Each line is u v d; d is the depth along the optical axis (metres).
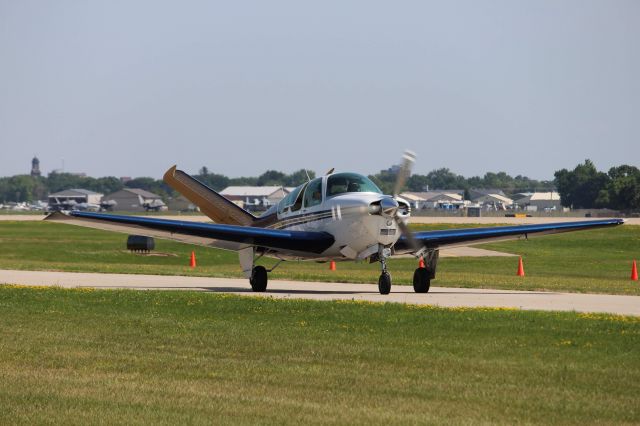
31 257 142.62
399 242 67.69
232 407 27.59
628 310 53.12
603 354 35.69
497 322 44.16
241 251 69.75
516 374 32.09
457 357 35.19
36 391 29.62
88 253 147.75
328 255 67.94
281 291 70.19
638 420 26.27
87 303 53.41
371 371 32.72
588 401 28.30
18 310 49.69
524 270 114.12
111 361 34.56
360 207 63.84
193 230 64.56
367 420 26.12
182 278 87.19
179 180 80.44
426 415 26.69
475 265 123.25
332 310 49.34
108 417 26.45
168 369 33.09
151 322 44.75
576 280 89.56
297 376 31.89
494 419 26.27
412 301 58.75
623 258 139.12
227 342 38.69
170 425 25.66
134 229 65.00
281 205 72.50
